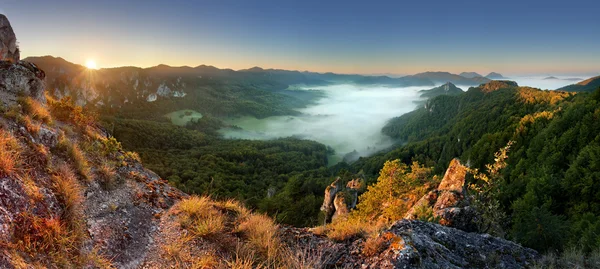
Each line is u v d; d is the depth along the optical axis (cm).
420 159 9756
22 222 286
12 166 328
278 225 504
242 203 618
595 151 2222
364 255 387
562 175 2528
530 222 640
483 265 393
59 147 483
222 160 9856
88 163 527
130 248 374
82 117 695
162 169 6456
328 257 400
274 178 8938
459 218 698
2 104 475
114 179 530
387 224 520
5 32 828
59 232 313
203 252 400
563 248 534
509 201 2036
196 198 557
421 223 470
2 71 534
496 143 5009
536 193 2058
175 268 357
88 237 350
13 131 421
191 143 13775
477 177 1225
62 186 380
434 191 1177
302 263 369
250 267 353
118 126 11150
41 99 616
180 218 478
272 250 410
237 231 467
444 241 427
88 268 302
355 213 1994
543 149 3319
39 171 385
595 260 429
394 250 347
